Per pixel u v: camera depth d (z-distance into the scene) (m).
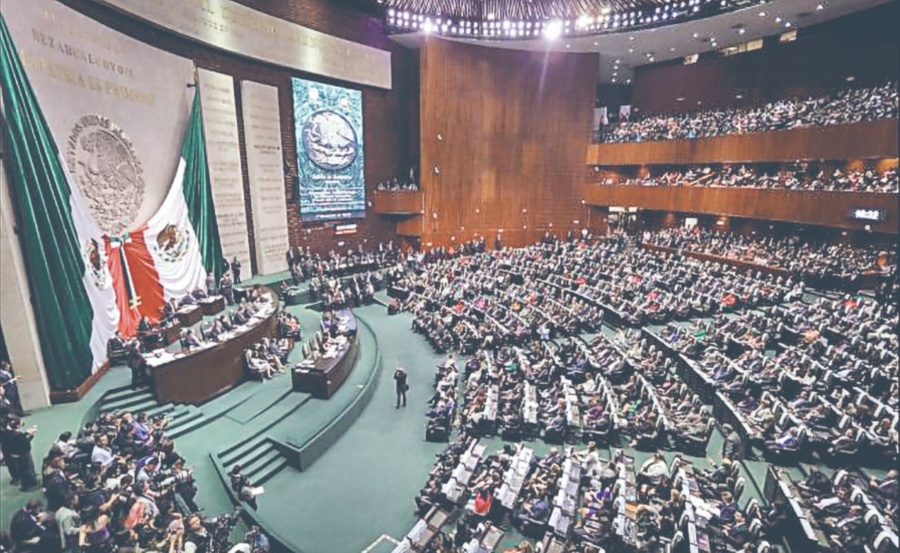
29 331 12.41
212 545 9.55
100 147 16.77
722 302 21.95
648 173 37.06
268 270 28.06
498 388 15.77
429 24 32.50
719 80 34.97
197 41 22.38
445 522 10.87
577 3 30.95
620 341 18.78
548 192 38.72
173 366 14.54
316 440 13.95
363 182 33.84
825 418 12.25
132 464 10.43
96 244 15.55
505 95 36.88
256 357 17.78
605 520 10.04
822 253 25.33
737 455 12.24
